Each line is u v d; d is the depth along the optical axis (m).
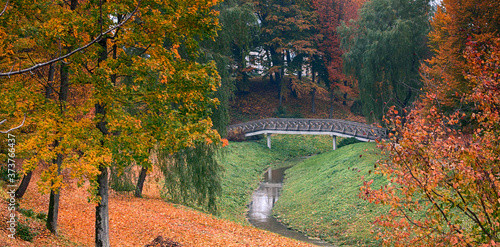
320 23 54.88
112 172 18.44
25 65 9.20
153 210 17.05
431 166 5.32
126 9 7.42
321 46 53.31
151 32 8.55
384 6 31.06
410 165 5.62
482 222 5.46
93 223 13.41
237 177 30.48
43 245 9.55
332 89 52.38
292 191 26.80
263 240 14.92
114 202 17.56
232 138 43.66
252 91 59.41
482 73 5.84
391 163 5.91
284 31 54.59
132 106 8.56
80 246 10.55
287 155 42.03
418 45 28.30
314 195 23.77
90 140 7.69
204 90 9.09
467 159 5.19
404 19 29.91
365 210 18.70
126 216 14.98
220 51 17.77
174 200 20.33
